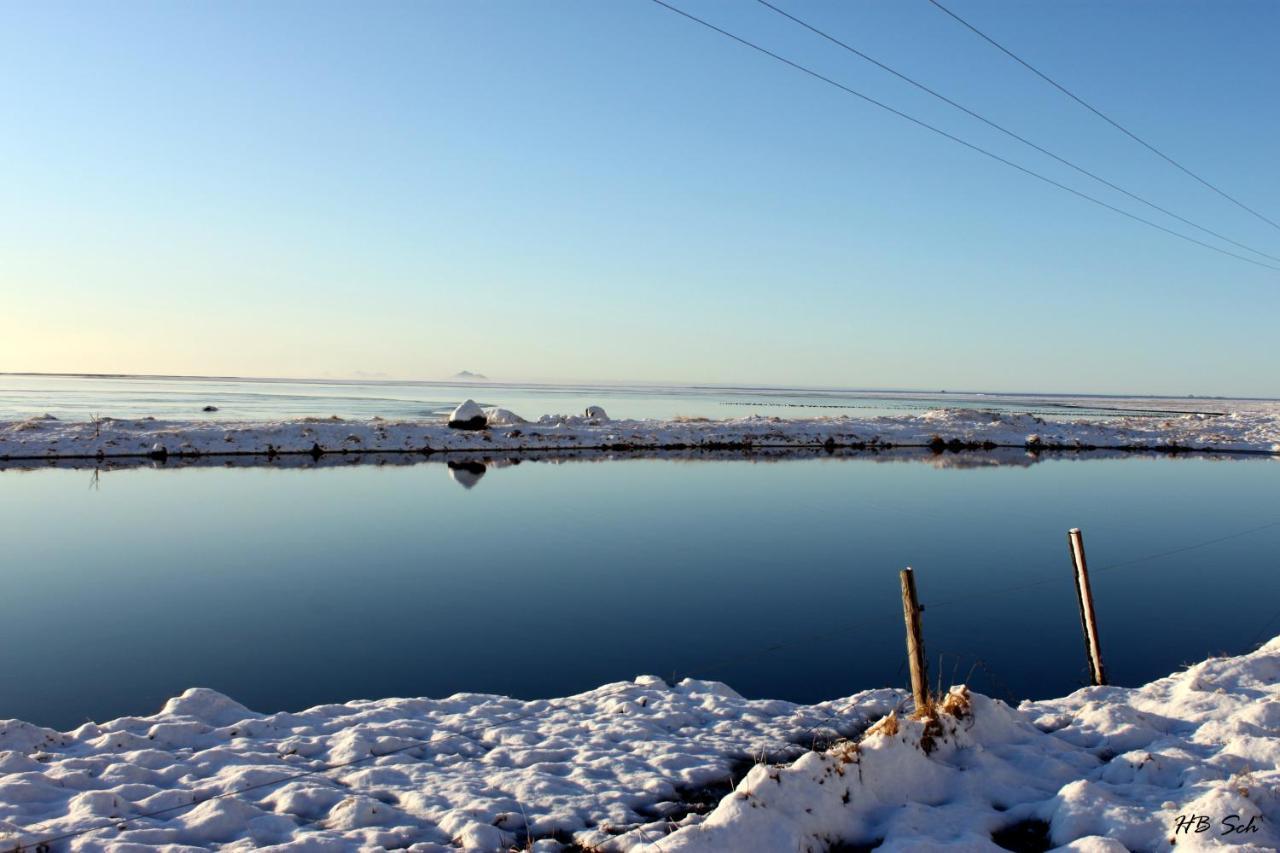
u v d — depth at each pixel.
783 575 19.33
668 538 23.58
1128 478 38.22
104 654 13.89
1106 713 8.91
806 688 12.32
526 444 47.88
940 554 21.62
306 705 11.68
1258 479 38.12
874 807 7.04
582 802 7.49
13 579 18.84
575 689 12.27
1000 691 12.16
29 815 6.99
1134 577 19.23
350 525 25.38
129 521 25.78
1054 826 6.61
